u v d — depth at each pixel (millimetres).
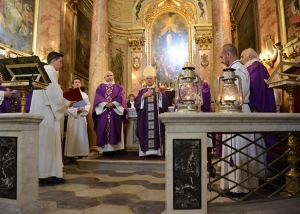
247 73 2932
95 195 2953
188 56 13641
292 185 2707
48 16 7699
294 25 6340
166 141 2047
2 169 2281
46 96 3539
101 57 7488
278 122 2215
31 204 2285
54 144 3607
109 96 5777
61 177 3643
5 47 6039
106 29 7773
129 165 5004
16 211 2162
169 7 13977
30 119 2285
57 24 7973
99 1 7746
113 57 13102
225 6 7113
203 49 13320
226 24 7039
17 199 2199
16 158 2240
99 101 5641
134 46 13602
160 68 13625
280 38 7059
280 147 3510
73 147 6078
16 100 3738
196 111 2197
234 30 12594
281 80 2730
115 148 5805
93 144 6965
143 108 5766
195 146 2035
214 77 6992
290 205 2260
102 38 7594
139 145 6086
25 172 2250
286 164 3314
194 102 2232
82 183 3646
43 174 3451
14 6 6469
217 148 3197
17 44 6582
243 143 2779
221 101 2383
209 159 2549
